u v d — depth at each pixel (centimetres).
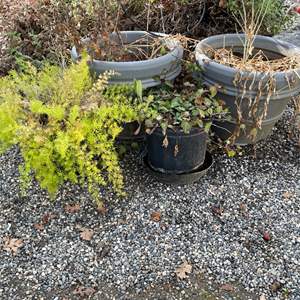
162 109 240
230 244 230
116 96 242
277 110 269
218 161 283
